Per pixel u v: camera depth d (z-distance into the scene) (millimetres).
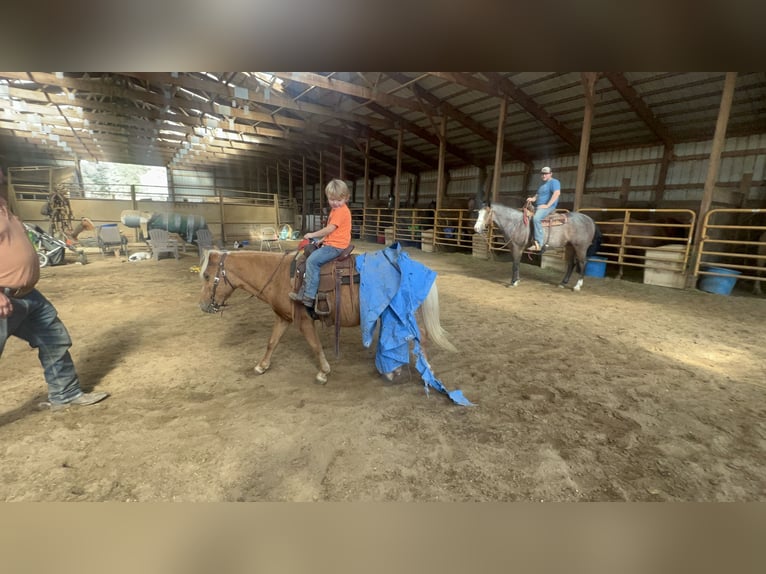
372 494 1968
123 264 9766
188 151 24234
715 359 3830
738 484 2053
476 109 13094
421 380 3314
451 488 2016
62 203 11641
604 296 6719
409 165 20781
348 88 11773
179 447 2318
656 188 11992
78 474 2082
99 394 2910
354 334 4613
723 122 6871
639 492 1993
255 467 2152
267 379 3311
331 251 2844
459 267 10258
